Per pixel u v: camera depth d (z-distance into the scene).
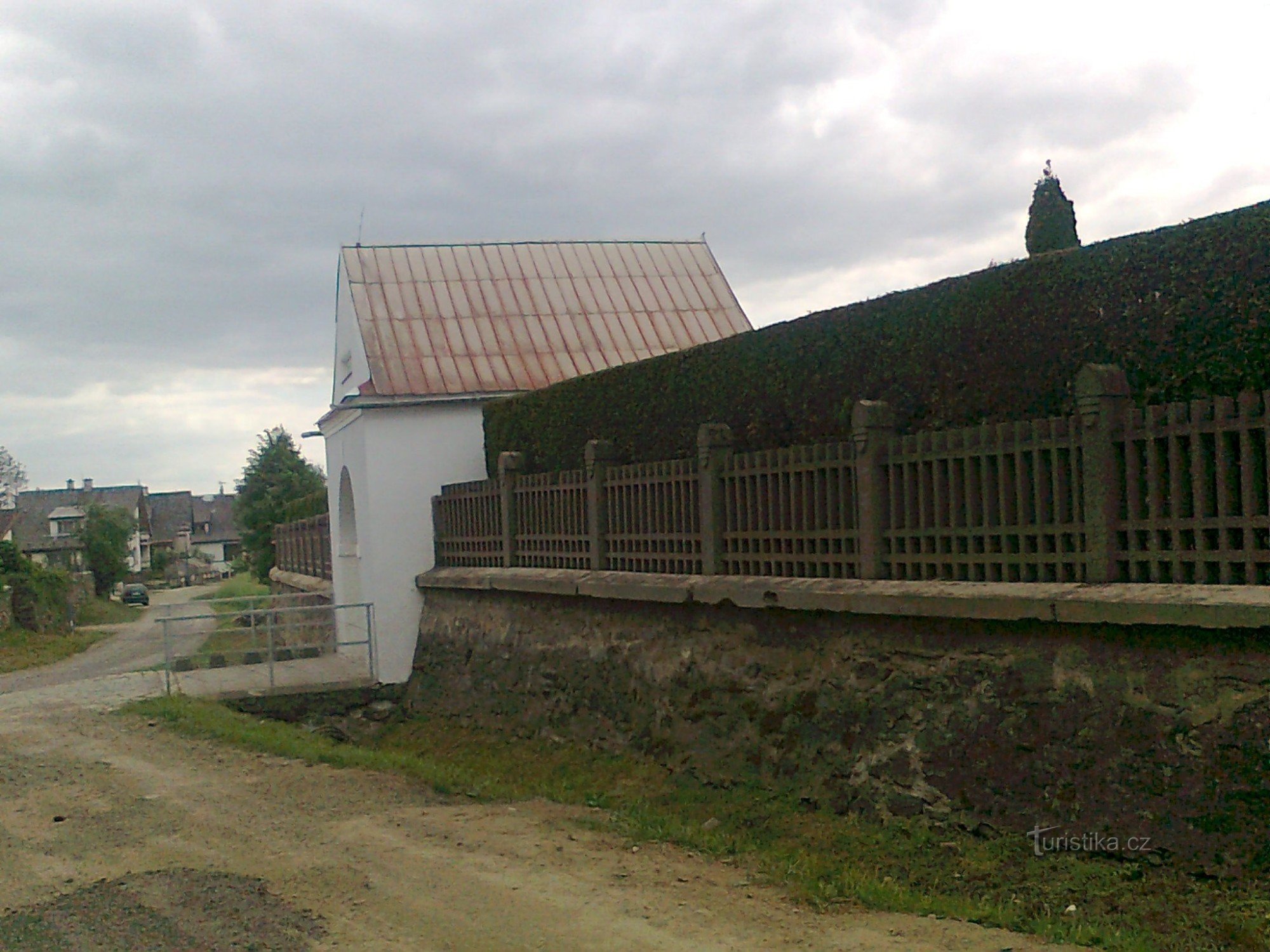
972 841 7.06
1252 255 6.20
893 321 8.74
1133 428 6.40
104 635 37.25
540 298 19.80
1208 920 5.43
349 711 15.73
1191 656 6.02
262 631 23.09
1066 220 14.20
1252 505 5.74
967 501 7.55
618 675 11.41
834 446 8.74
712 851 7.45
